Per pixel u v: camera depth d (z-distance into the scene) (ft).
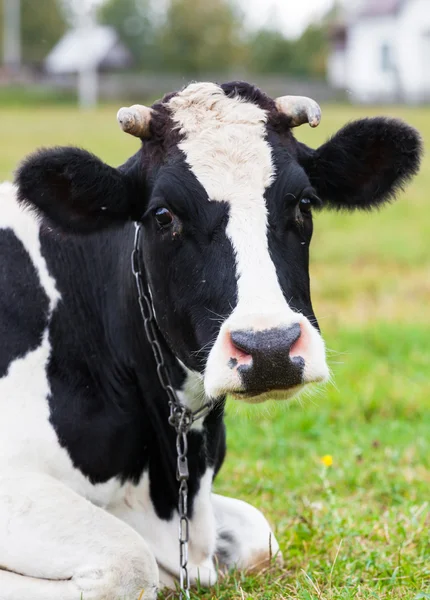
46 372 20.79
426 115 183.62
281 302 17.58
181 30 362.33
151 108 20.10
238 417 34.73
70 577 18.72
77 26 422.82
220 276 18.21
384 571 21.26
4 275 21.35
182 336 19.15
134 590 18.69
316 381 17.53
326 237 82.38
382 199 21.83
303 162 20.51
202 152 19.01
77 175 19.47
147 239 19.80
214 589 20.95
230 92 20.12
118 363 21.38
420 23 291.58
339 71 322.14
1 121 172.04
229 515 23.17
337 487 27.89
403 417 35.50
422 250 76.23
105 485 20.95
